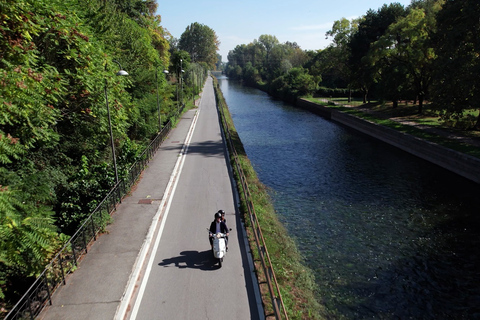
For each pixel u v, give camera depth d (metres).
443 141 33.53
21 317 8.59
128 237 13.59
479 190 25.28
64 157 17.78
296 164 32.34
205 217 16.14
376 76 54.53
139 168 22.27
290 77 91.69
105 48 23.34
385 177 28.50
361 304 12.99
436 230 19.06
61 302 9.66
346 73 71.12
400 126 42.19
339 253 16.50
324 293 13.43
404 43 47.62
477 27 30.66
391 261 15.96
